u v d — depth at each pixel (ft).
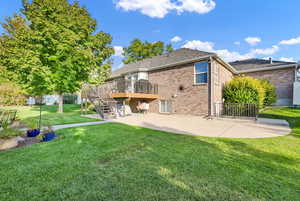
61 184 7.88
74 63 34.91
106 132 19.12
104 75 43.32
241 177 8.74
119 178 8.48
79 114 38.58
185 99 38.42
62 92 41.16
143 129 21.65
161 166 9.96
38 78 33.40
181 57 41.75
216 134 19.17
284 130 21.38
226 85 37.06
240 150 13.14
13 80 40.47
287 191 7.55
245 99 31.53
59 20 32.27
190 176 8.77
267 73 49.70
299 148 13.70
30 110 46.06
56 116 32.91
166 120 31.09
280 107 44.62
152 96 43.01
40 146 13.66
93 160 10.77
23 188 7.54
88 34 37.58
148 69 46.09
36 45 31.42
